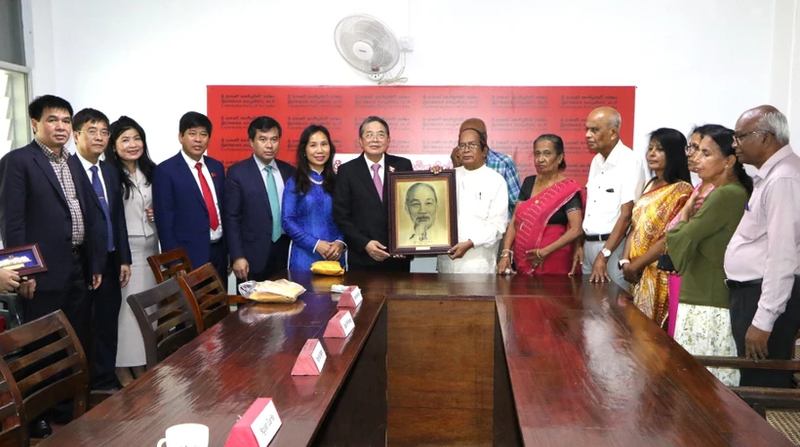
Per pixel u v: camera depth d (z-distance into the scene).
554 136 3.02
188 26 4.32
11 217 2.69
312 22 4.27
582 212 3.00
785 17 3.82
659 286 2.79
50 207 2.75
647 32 4.07
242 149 4.38
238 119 4.36
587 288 2.68
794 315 2.10
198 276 2.50
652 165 2.88
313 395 1.43
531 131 4.20
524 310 2.27
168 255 2.89
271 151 3.38
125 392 1.45
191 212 3.28
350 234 3.11
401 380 2.69
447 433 2.69
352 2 4.23
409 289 2.67
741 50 4.00
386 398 2.71
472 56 4.20
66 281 2.79
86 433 1.22
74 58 4.40
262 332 1.99
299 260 3.28
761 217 2.21
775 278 2.10
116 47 4.37
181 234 3.29
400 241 3.05
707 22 4.01
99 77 4.39
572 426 1.25
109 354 3.23
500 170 3.71
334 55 4.28
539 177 3.10
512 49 4.16
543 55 4.15
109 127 3.27
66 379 1.72
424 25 4.20
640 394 1.43
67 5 4.36
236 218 3.34
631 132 4.14
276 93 4.32
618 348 1.79
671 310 2.65
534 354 1.74
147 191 3.43
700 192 2.55
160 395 1.43
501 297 2.50
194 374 1.58
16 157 2.71
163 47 4.35
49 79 4.38
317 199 3.23
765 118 2.16
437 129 4.27
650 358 1.70
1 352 1.50
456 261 3.20
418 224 3.06
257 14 4.29
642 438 1.19
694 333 2.40
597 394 1.43
